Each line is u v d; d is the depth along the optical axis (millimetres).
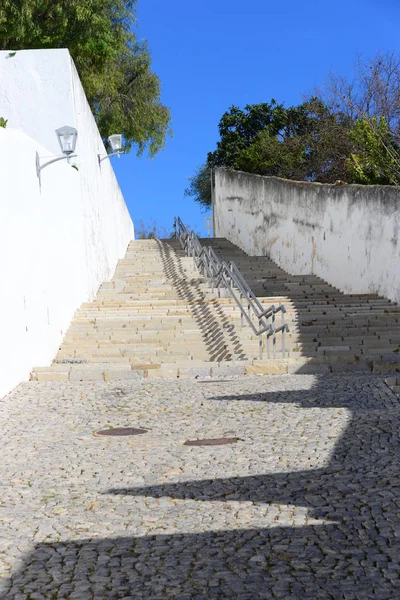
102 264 21516
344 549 4586
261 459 6906
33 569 4508
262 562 4445
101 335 15031
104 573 4398
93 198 20469
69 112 17156
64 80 17156
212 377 12641
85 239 18500
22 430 8805
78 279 17312
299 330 14906
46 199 14391
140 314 16359
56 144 17109
